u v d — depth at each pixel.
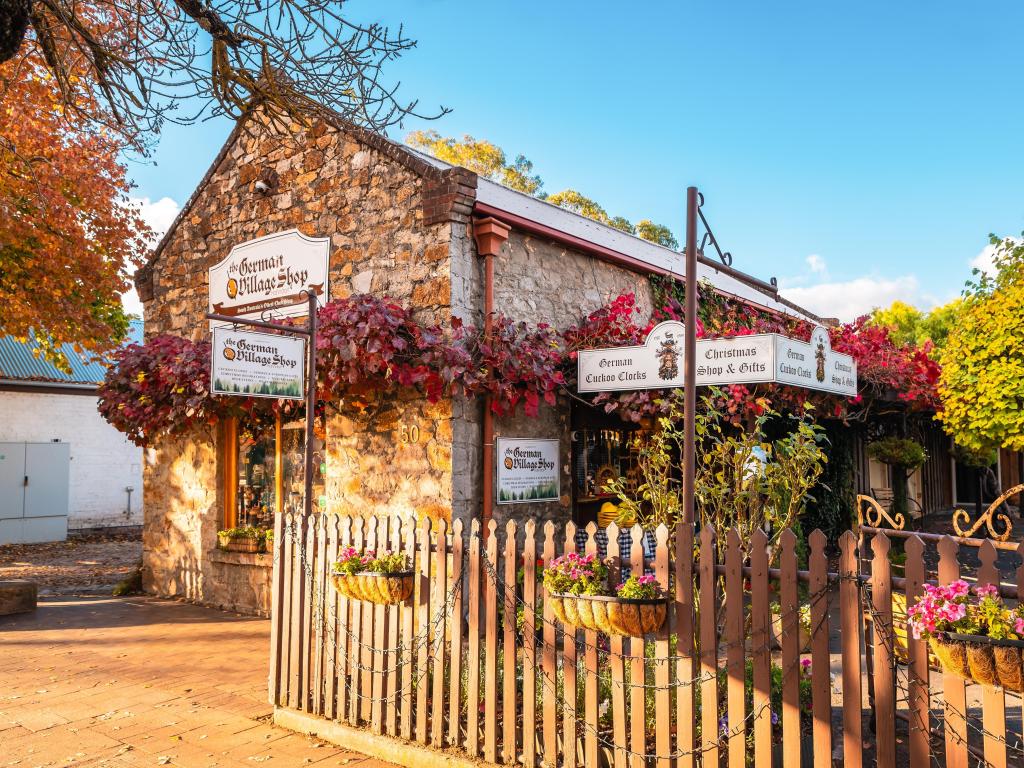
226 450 9.94
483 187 9.08
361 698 5.02
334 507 8.35
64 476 18.81
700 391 7.30
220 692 6.14
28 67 10.82
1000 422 9.49
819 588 3.50
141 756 4.83
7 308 12.59
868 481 14.75
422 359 7.14
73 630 8.41
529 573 4.23
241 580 9.36
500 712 4.82
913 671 3.26
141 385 9.41
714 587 3.75
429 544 4.73
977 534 14.48
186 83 5.86
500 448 7.86
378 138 8.22
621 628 3.75
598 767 4.01
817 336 7.71
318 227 8.77
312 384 5.85
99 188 13.15
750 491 5.00
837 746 4.49
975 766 4.16
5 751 4.95
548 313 8.70
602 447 9.48
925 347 10.70
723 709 4.35
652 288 10.41
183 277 10.41
